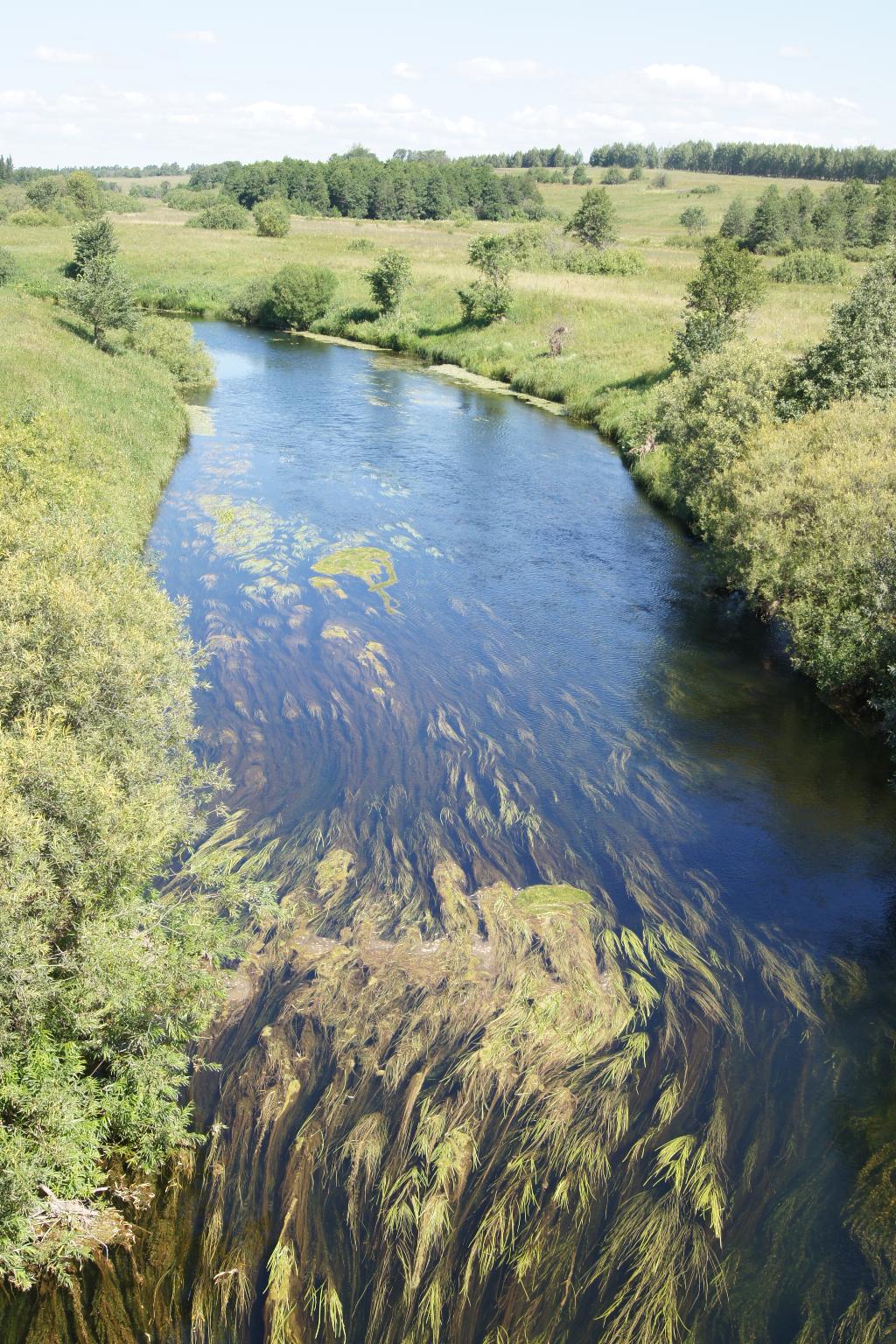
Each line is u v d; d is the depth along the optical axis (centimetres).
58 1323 599
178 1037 763
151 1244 655
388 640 1675
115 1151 713
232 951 867
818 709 1545
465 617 1806
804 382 2267
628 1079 809
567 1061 819
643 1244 664
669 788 1283
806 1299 634
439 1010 862
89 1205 667
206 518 2244
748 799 1270
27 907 684
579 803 1228
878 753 1418
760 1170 733
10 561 1051
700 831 1190
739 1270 652
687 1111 781
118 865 781
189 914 880
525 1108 771
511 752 1336
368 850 1100
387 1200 686
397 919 983
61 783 762
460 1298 627
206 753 1293
